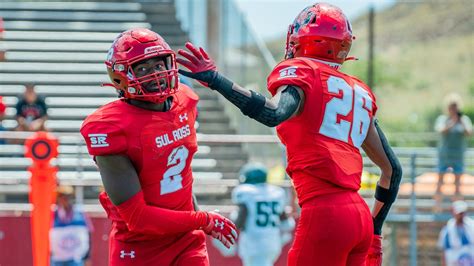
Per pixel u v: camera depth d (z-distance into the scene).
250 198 30.77
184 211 15.20
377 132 16.47
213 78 14.35
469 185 39.84
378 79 116.62
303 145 15.44
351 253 15.87
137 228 14.89
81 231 31.84
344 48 15.87
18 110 38.81
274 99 14.89
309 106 15.24
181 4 53.62
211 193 39.84
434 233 37.94
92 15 52.88
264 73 42.91
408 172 39.34
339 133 15.50
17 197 37.56
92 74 48.44
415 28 130.50
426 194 39.81
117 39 15.00
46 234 27.06
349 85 15.77
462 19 130.88
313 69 15.33
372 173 38.78
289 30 16.20
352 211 15.43
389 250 37.91
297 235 15.66
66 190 31.70
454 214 36.62
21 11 52.91
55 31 51.44
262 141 33.94
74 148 39.03
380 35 128.38
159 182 15.14
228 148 43.75
